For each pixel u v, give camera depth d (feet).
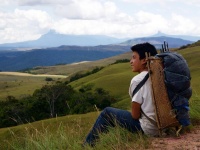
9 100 234.38
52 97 200.64
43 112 194.80
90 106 187.32
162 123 14.87
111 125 16.28
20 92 523.70
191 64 307.58
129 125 15.87
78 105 191.31
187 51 383.45
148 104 15.16
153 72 14.87
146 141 14.38
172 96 14.65
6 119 173.88
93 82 318.86
